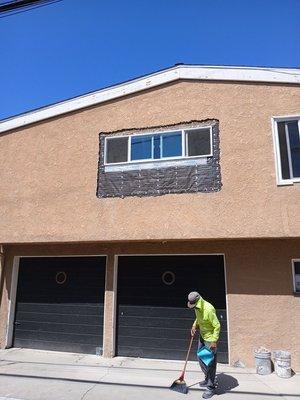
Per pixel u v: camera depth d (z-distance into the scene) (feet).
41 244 31.78
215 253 28.37
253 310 26.53
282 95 27.22
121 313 30.07
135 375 23.99
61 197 30.50
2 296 32.86
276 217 25.38
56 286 32.50
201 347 21.53
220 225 26.22
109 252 30.91
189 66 29.53
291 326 25.70
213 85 28.81
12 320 32.73
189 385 21.98
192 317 28.60
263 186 26.04
